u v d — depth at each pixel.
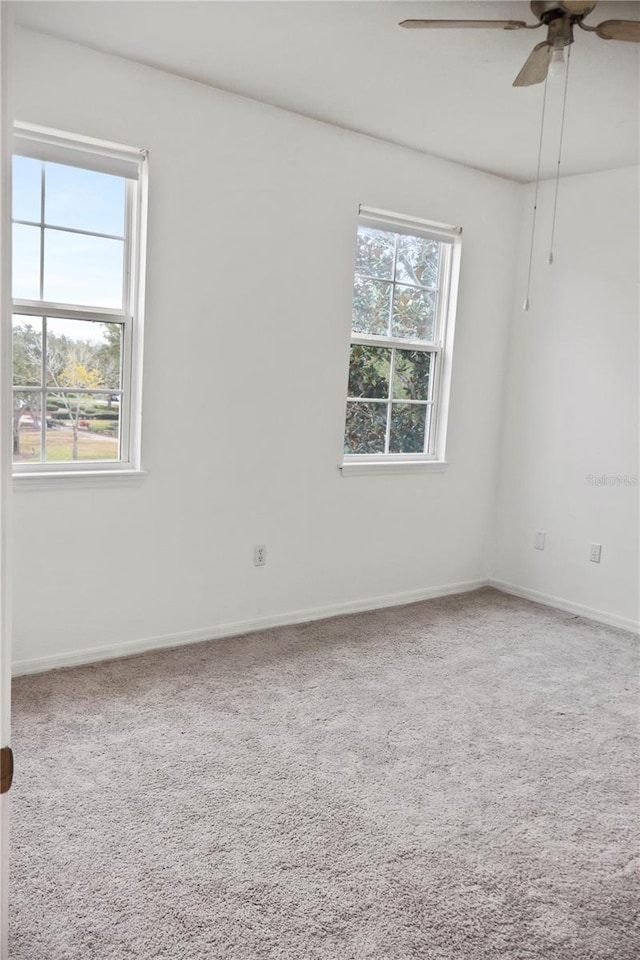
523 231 4.65
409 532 4.50
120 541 3.38
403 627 4.09
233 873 2.00
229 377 3.60
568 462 4.49
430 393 4.56
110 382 3.33
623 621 4.25
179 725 2.81
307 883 1.98
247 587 3.85
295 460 3.91
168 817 2.24
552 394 4.55
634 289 4.11
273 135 3.55
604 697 3.28
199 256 3.41
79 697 3.00
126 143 3.13
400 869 2.06
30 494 3.11
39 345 3.12
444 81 3.09
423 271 4.39
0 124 1.04
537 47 2.34
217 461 3.63
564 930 1.86
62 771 2.45
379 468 4.25
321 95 3.34
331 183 3.79
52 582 3.22
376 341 4.23
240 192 3.49
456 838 2.21
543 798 2.46
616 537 4.29
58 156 3.02
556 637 4.04
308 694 3.15
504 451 4.86
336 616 4.22
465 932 1.83
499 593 4.84
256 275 3.61
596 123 3.46
